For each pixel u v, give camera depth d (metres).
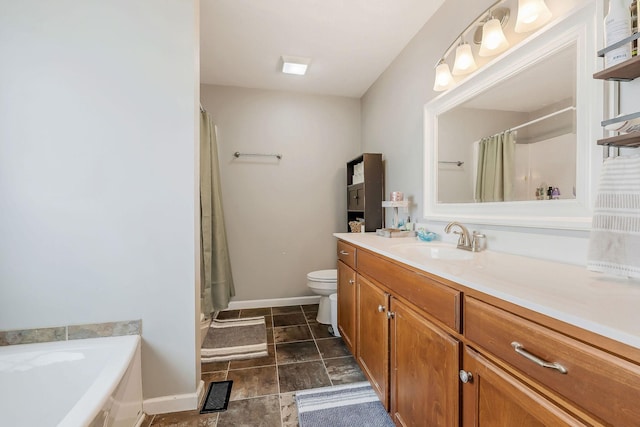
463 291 0.81
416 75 1.96
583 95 0.91
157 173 1.37
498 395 0.69
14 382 1.13
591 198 0.89
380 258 1.37
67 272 1.31
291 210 2.97
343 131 3.07
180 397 1.40
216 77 2.63
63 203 1.30
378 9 1.71
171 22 1.36
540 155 1.07
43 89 1.27
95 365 1.20
